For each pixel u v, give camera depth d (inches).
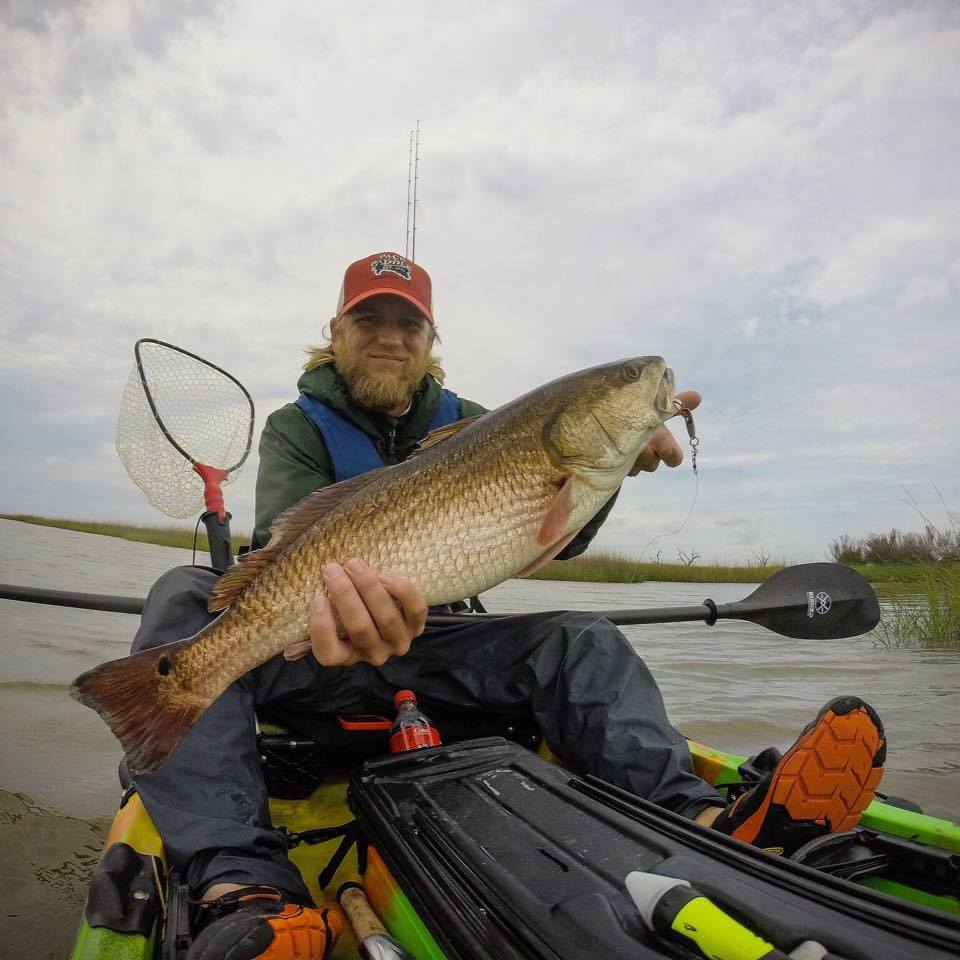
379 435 52.6
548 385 36.9
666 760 37.5
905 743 66.0
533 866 24.0
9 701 72.0
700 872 20.8
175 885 28.1
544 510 36.0
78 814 48.9
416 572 33.7
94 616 127.6
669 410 38.3
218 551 51.8
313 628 31.1
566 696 41.9
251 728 36.7
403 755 34.6
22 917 36.9
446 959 23.2
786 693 87.6
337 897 31.9
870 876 32.2
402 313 52.1
